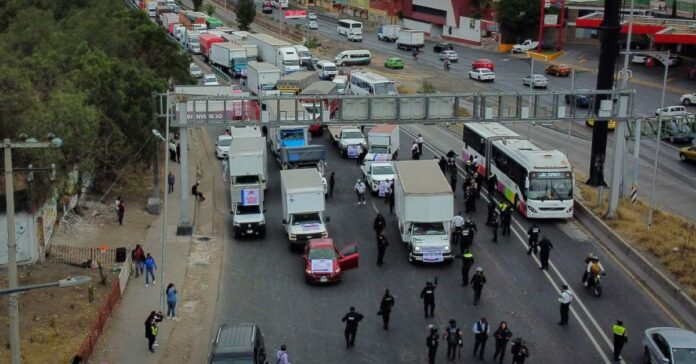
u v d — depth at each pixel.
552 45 122.75
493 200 48.56
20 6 96.00
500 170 53.78
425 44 132.50
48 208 41.50
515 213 50.25
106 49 71.19
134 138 54.97
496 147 54.72
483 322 31.06
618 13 52.88
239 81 97.75
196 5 161.88
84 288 36.97
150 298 37.03
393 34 135.38
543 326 34.22
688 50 108.75
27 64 57.72
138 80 56.75
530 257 42.53
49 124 41.69
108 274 38.97
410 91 90.06
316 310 36.06
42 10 93.62
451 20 134.50
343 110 48.00
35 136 39.69
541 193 47.84
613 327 32.53
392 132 61.31
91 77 53.88
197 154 67.94
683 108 76.56
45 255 40.44
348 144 64.44
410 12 145.88
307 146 56.16
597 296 37.28
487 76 98.56
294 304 36.75
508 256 42.66
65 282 21.72
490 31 126.25
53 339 31.67
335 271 38.78
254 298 37.47
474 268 40.97
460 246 43.47
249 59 100.50
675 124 67.00
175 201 53.84
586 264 38.97
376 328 34.12
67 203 46.44
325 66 98.00
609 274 40.16
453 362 31.05
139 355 31.34
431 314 35.16
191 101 46.53
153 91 54.84
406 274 40.31
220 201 54.25
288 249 44.34
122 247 41.56
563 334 33.41
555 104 48.16
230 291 38.31
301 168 51.41
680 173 63.06
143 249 43.81
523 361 29.69
